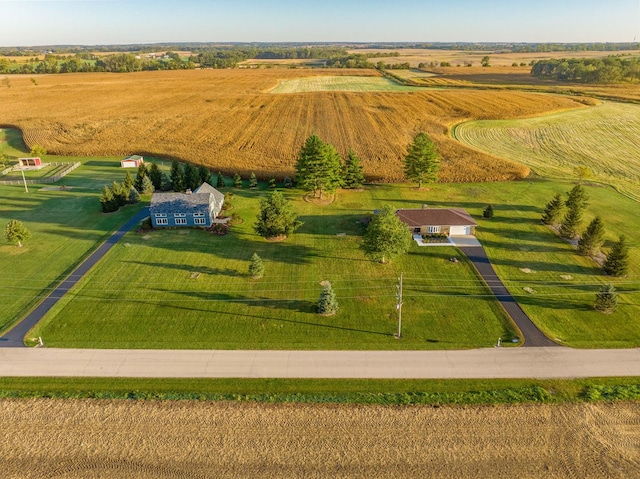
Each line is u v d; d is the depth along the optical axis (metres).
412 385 35.62
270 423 32.09
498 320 43.78
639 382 35.94
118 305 45.59
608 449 30.38
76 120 130.38
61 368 37.03
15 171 90.75
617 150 104.12
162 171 89.94
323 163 73.88
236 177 82.88
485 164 91.69
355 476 28.38
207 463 29.16
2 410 33.09
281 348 39.72
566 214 64.88
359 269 53.38
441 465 29.11
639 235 62.09
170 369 37.06
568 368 37.50
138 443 30.56
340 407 33.50
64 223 66.00
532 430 31.69
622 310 45.44
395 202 74.62
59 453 29.91
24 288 48.53
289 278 51.34
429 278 51.47
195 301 46.53
